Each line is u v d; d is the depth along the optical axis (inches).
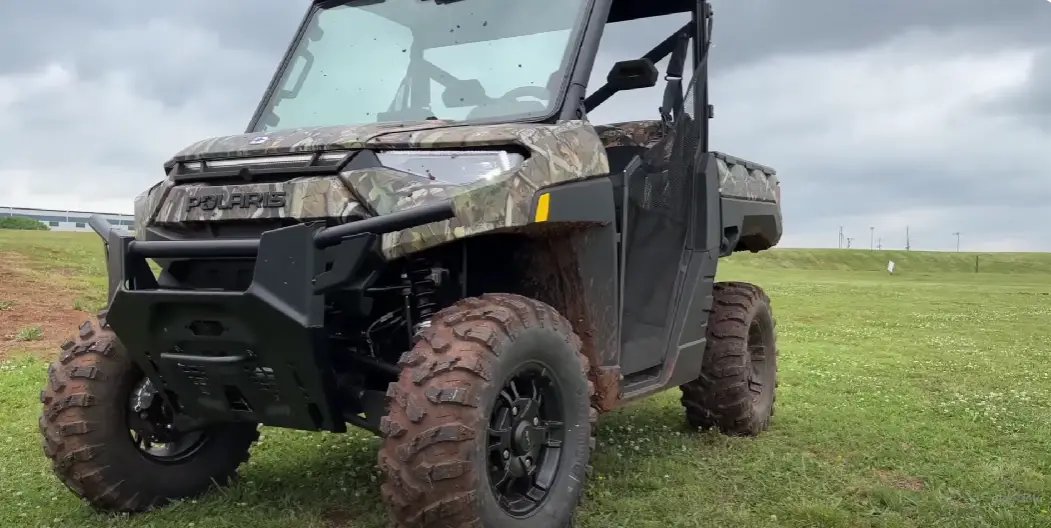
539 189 132.0
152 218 137.9
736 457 199.9
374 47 176.9
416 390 119.0
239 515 151.7
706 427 226.5
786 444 216.4
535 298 154.5
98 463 146.4
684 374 197.3
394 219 114.2
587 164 146.1
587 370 143.9
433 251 135.4
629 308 175.5
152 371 138.1
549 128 142.3
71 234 990.4
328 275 117.2
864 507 163.3
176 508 155.1
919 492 172.7
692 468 188.4
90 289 530.6
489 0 171.9
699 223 205.5
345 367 140.1
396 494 117.5
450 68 165.8
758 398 235.0
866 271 2760.8
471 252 147.6
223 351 126.3
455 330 124.3
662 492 169.2
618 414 253.9
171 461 159.8
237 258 124.5
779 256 2962.6
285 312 115.9
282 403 131.3
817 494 169.6
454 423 116.2
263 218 127.2
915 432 228.8
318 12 189.8
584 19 162.6
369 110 167.8
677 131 198.4
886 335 541.3
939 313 748.6
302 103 174.7
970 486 177.6
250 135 143.7
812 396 286.5
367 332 138.5
